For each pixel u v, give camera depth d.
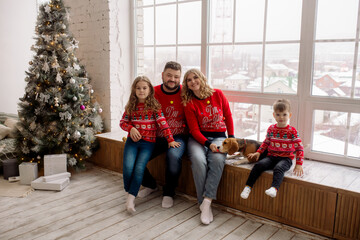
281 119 2.22
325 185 2.02
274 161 2.28
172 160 2.49
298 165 2.19
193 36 3.23
